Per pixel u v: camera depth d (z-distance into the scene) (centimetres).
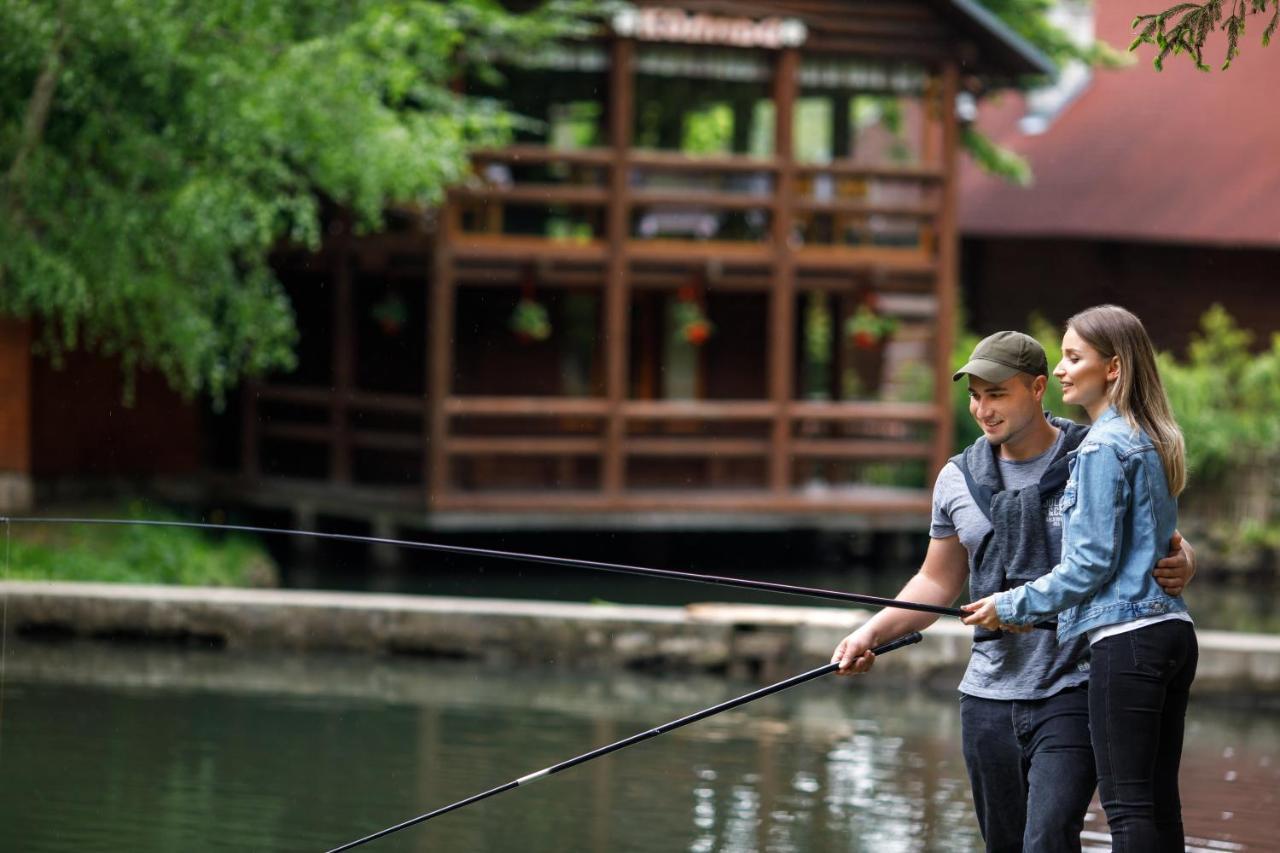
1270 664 1638
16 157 2077
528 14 2669
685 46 2791
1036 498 725
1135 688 680
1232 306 3872
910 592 764
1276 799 1216
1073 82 4481
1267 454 2966
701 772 1280
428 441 2730
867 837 1094
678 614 1784
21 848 1031
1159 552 695
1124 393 707
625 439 2888
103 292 2148
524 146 2764
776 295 2880
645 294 3158
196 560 2305
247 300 2231
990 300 4262
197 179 2114
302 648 1800
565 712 1515
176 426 3122
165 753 1299
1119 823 677
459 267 2719
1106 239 3928
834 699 1620
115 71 2111
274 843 1055
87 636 1812
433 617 1789
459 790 1206
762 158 2853
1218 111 4122
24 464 2858
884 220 3058
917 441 3164
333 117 2206
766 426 3206
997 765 732
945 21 2930
